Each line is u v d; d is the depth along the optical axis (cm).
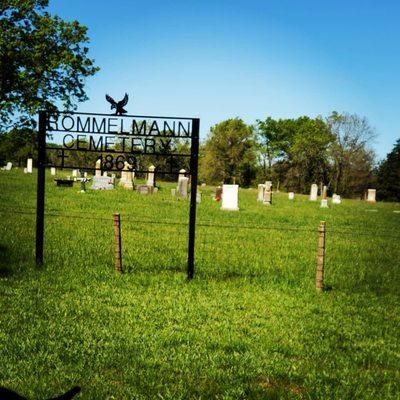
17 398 152
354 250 1545
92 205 2494
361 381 539
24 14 3619
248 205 3441
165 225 1877
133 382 505
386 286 1052
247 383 516
